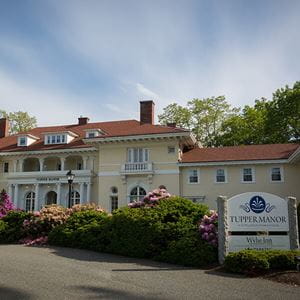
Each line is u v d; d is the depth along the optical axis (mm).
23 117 57062
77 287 9492
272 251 11992
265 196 13391
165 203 16406
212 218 14281
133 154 35375
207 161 33094
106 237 16531
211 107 52875
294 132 43500
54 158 40000
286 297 8773
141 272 11781
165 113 54812
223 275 11375
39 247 18016
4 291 8961
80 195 36688
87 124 44156
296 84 43750
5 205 29438
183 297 8703
